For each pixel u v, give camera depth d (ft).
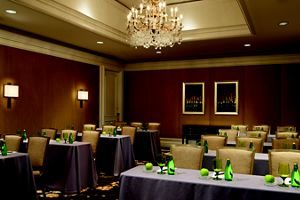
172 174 9.80
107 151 20.90
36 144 15.70
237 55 33.17
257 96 32.35
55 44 26.78
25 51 23.93
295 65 30.81
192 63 35.40
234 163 11.52
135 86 38.32
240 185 8.49
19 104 23.43
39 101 25.29
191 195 8.71
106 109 35.53
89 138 20.85
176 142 35.83
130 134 24.54
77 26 21.34
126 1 24.64
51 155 16.65
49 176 16.52
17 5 16.98
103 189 17.03
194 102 35.17
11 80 22.74
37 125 25.05
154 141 26.40
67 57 28.40
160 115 36.83
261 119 32.09
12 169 12.64
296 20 19.83
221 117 33.91
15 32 22.70
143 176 9.46
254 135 20.43
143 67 37.93
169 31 20.15
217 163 9.32
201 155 12.12
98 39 25.50
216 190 8.43
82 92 29.94
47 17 19.24
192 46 28.55
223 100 33.81
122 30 26.17
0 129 21.86
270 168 11.25
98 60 33.09
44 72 25.80
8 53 22.47
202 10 24.94
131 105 38.34
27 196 13.15
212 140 16.62
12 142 16.10
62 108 27.86
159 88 37.01
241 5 16.84
